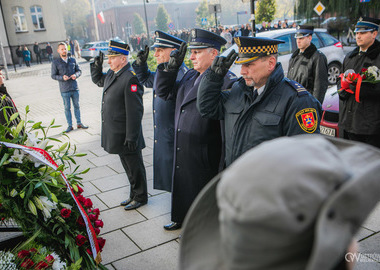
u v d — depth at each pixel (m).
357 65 3.81
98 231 2.40
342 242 0.54
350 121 3.80
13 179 2.11
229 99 2.47
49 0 31.88
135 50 36.62
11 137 2.38
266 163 0.57
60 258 2.16
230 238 0.59
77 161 5.49
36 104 10.81
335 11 10.70
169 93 3.31
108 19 83.88
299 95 2.22
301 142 0.61
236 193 0.57
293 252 0.55
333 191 0.56
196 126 2.94
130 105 3.62
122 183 4.63
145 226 3.56
